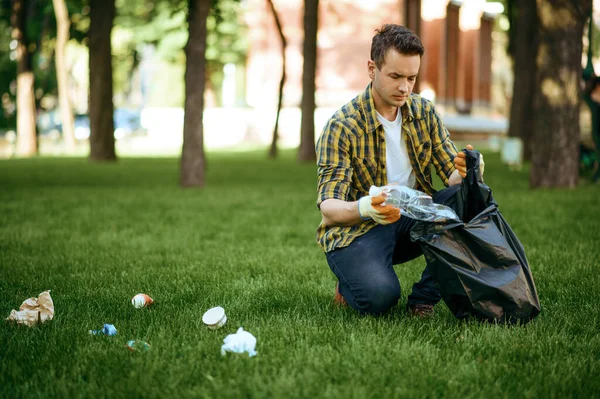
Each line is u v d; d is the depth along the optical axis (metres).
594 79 11.85
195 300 4.16
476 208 3.41
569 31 10.69
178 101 47.06
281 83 23.70
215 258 5.61
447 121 34.28
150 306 4.00
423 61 33.44
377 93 3.38
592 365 2.84
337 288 3.98
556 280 4.49
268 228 7.37
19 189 12.29
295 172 17.23
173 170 17.83
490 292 3.15
